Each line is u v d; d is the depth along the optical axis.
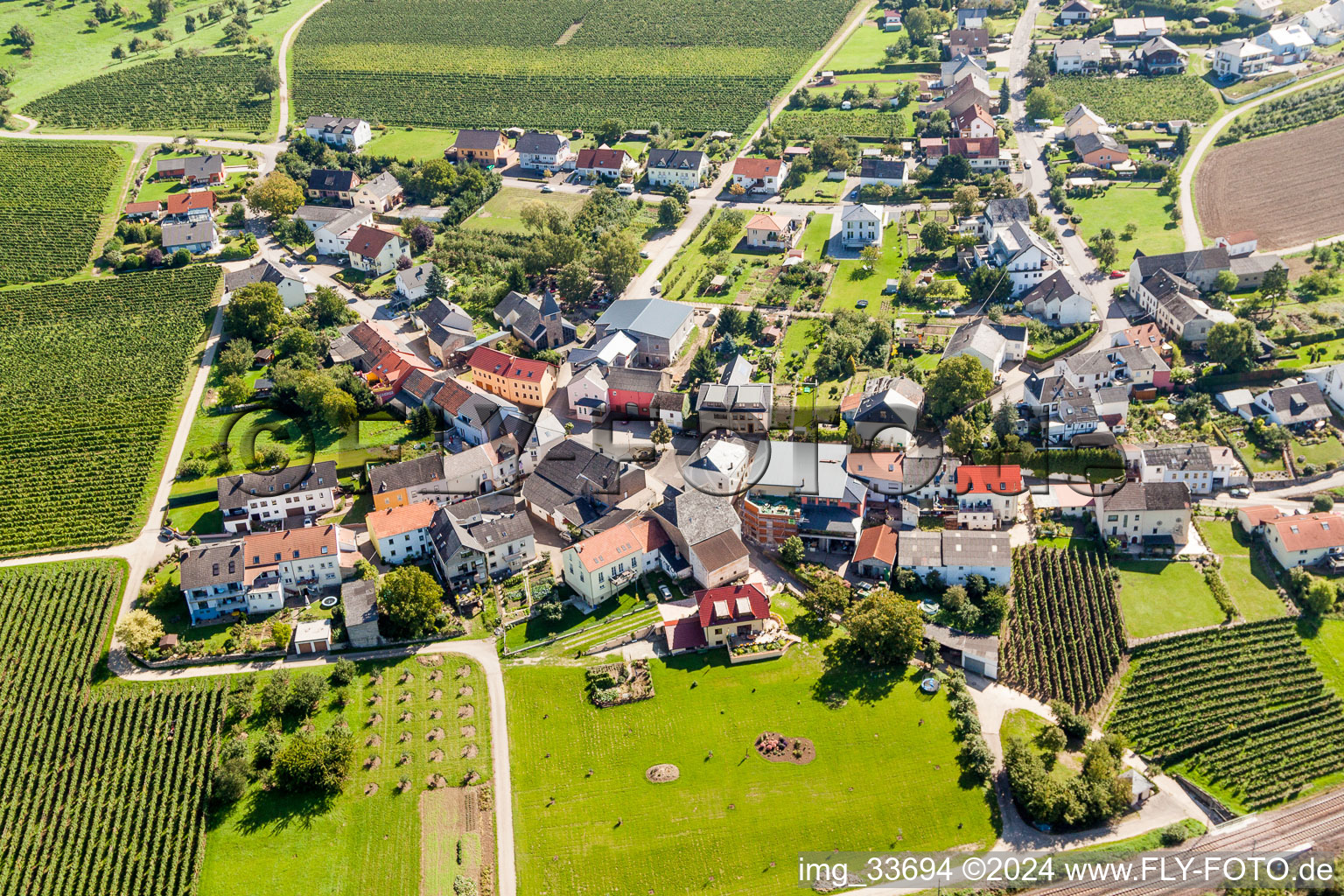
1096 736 195.38
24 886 177.00
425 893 173.38
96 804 188.50
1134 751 193.12
